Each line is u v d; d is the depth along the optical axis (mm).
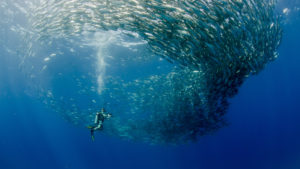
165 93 12227
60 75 25594
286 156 42094
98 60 22453
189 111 11398
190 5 5691
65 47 20250
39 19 8648
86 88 19438
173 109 12047
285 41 28031
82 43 19828
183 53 6812
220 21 6109
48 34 9477
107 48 20312
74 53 21859
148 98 13203
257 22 7125
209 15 5895
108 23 6887
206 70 7953
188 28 6023
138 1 5867
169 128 13008
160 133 13773
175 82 11430
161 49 6996
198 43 6348
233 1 6031
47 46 18719
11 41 19219
